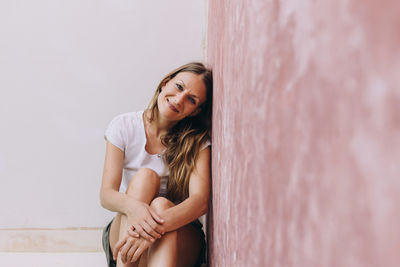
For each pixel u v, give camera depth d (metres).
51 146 1.91
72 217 1.92
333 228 0.20
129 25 1.90
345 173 0.18
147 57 1.91
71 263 1.75
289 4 0.29
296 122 0.27
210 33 1.52
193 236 1.40
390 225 0.14
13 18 1.90
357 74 0.17
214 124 1.24
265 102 0.37
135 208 1.19
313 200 0.23
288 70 0.29
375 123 0.15
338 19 0.19
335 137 0.20
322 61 0.21
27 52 1.90
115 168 1.43
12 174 1.91
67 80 1.91
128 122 1.49
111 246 1.43
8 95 1.91
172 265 1.15
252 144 0.45
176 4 1.91
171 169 1.46
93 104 1.92
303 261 0.25
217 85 1.10
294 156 0.27
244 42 0.52
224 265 0.82
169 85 1.41
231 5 0.70
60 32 1.90
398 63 0.13
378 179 0.15
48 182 1.92
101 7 1.90
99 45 1.90
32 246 1.91
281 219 0.31
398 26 0.13
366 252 0.16
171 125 1.50
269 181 0.35
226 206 0.78
